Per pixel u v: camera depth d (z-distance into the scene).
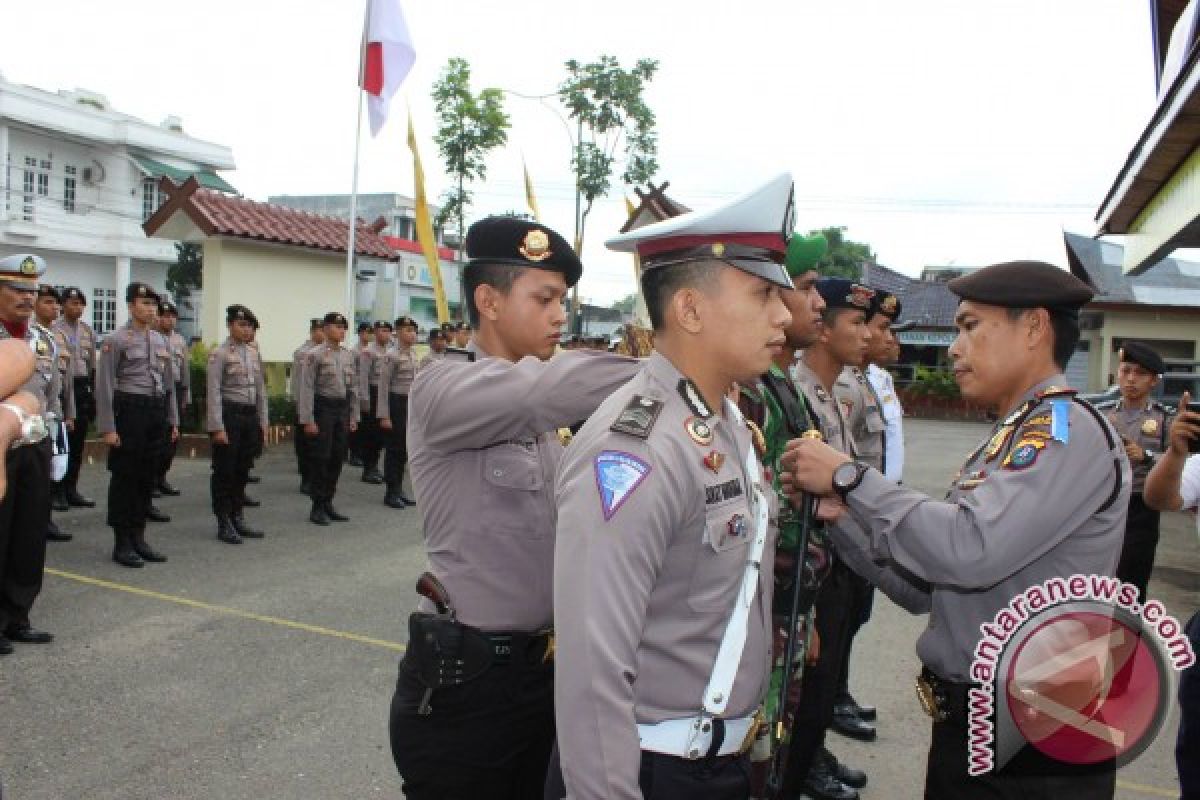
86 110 26.09
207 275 11.58
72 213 26.52
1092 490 1.83
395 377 9.08
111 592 5.60
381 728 3.81
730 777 1.57
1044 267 2.02
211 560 6.50
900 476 4.97
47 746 3.53
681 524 1.49
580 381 1.89
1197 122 3.93
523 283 2.17
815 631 2.56
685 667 1.50
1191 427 3.06
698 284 1.55
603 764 1.34
